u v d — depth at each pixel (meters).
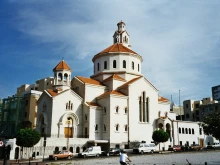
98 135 63.28
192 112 111.38
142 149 55.06
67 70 66.38
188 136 74.81
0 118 91.12
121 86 69.19
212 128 40.91
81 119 64.38
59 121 60.66
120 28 87.06
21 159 49.28
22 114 84.38
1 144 30.20
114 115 63.00
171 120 71.31
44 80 101.44
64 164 37.69
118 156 51.38
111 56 74.94
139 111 68.25
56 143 55.12
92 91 67.88
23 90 105.38
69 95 63.62
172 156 46.56
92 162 39.75
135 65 76.12
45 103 63.16
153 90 72.44
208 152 55.31
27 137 47.06
